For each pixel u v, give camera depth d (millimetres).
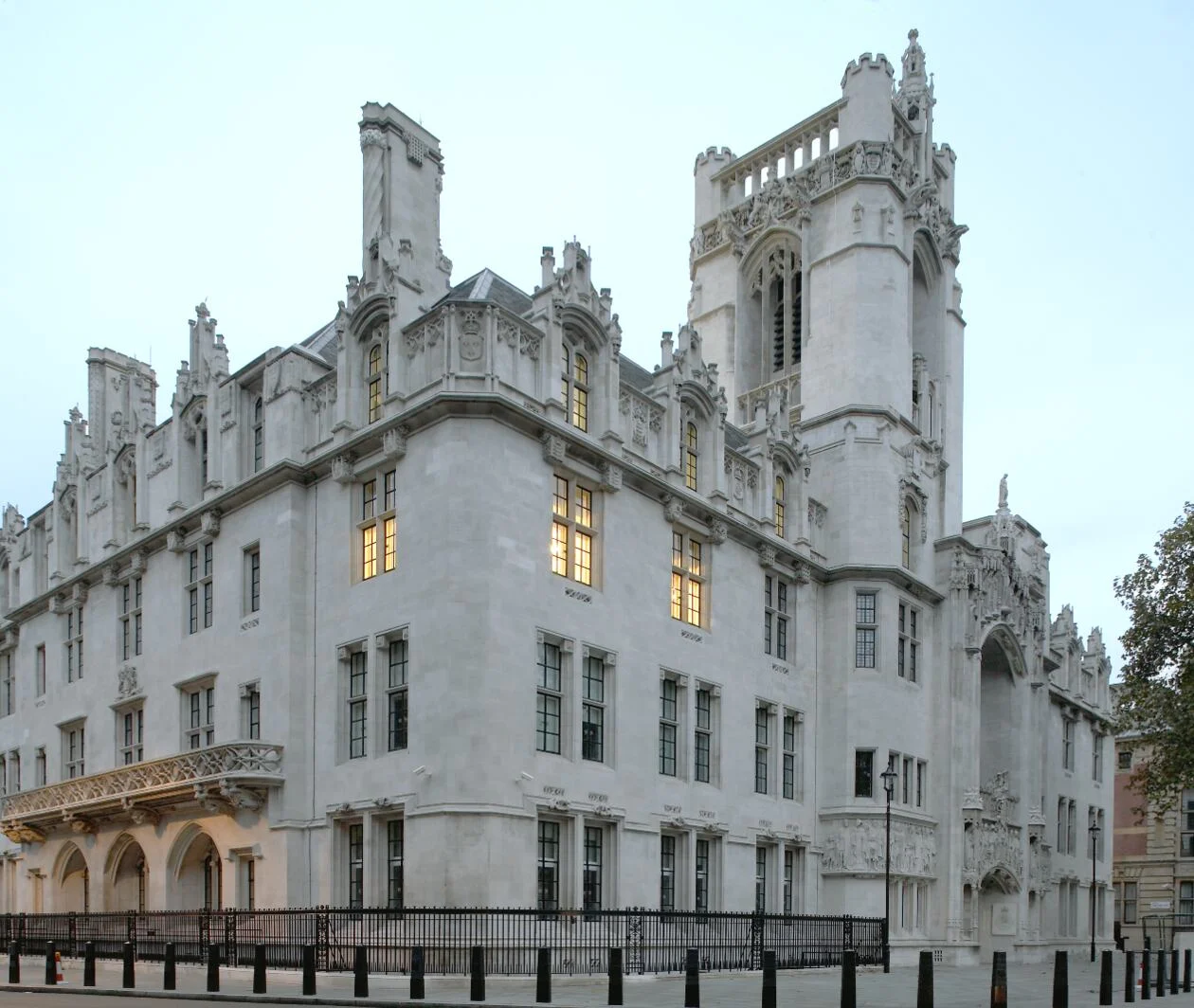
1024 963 56125
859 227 55562
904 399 55625
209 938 35250
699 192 65812
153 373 56812
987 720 61031
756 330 62656
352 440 37031
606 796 36938
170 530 43438
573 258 39031
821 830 48219
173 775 38781
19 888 50344
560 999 24344
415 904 32375
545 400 36719
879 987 31688
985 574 57062
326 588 37812
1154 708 48344
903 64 62531
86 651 48781
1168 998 29312
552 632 35844
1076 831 73000
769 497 47469
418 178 41438
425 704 33500
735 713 43938
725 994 27453
